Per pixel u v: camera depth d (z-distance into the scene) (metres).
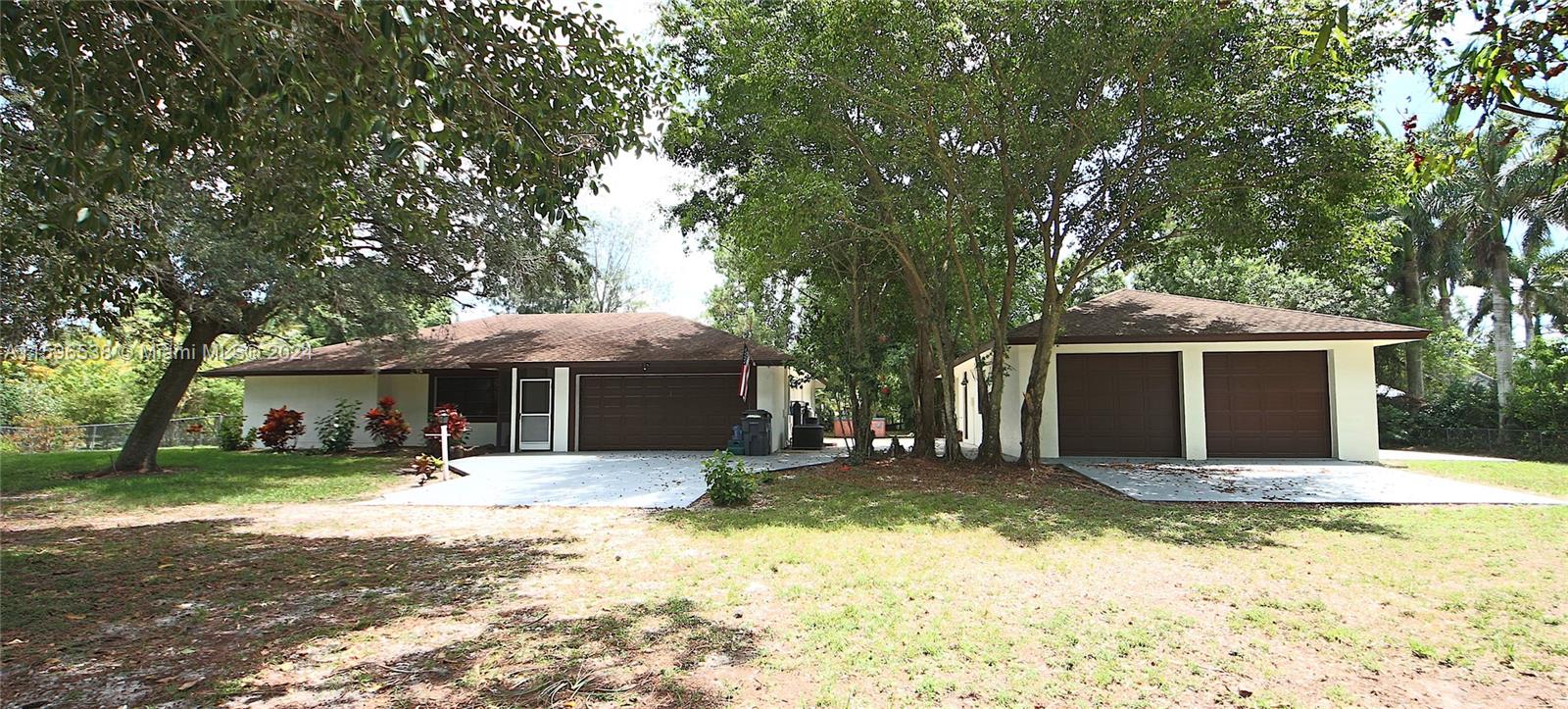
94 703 3.75
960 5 9.95
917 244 12.94
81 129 4.14
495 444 20.75
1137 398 16.12
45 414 24.05
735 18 11.29
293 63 4.29
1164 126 11.31
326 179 6.11
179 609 5.39
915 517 9.09
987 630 4.78
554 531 8.49
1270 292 25.81
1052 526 8.47
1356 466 14.47
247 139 5.41
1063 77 10.68
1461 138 3.30
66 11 4.26
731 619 5.05
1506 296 21.02
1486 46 2.91
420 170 7.25
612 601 5.52
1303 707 3.67
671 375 19.08
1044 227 13.11
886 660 4.28
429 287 15.84
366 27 4.34
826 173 12.12
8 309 9.49
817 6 10.58
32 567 6.77
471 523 9.12
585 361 18.31
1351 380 15.55
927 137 11.48
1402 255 24.41
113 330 7.55
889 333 17.47
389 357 18.22
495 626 4.95
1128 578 6.12
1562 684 3.93
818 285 16.69
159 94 5.07
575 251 16.84
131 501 11.13
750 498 10.38
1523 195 19.19
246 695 3.85
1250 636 4.66
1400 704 3.70
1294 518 8.90
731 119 12.86
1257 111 10.73
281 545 7.75
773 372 18.83
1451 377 25.77
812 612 5.18
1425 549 7.12
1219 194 11.86
